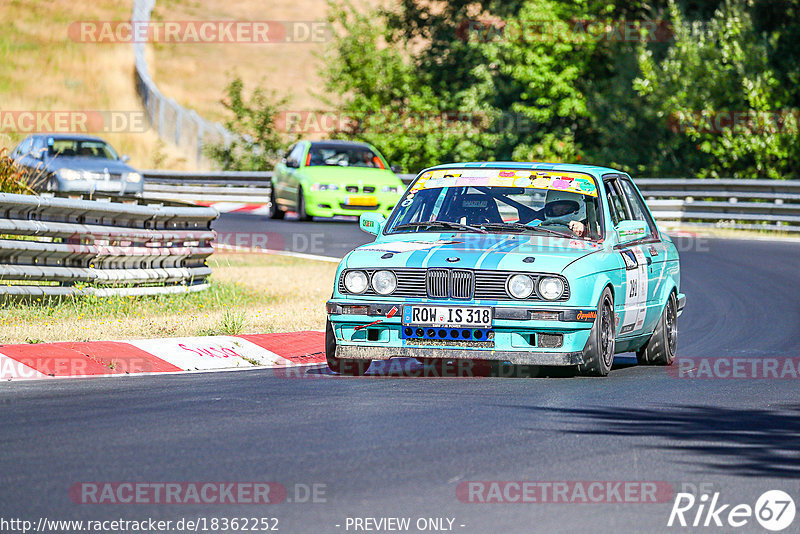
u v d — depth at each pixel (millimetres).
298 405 30453
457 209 38500
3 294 44906
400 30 166250
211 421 28031
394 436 26453
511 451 25094
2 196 44969
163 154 161625
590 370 35219
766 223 98625
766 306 56688
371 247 36781
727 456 24984
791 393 33938
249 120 158750
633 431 27531
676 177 124062
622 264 37188
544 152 141750
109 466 23219
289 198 96625
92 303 47844
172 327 43719
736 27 117188
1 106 179000
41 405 29875
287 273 63469
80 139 100500
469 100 147375
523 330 34344
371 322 35062
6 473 22531
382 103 160000
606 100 135750
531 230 37344
